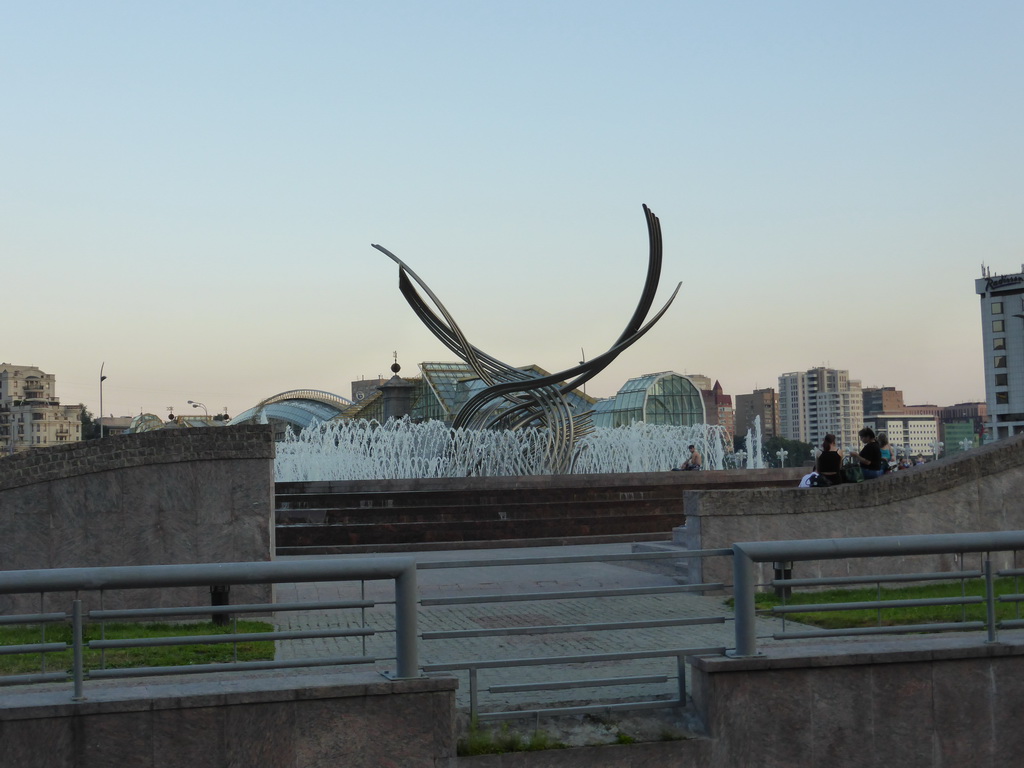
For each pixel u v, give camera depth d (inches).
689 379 2940.5
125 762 255.0
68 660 345.4
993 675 308.7
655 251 1179.3
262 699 264.1
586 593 293.0
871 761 298.7
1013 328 4970.5
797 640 336.2
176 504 483.8
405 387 2174.0
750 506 540.4
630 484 946.7
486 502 887.1
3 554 469.7
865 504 553.0
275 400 4311.0
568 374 1229.7
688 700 308.5
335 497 862.5
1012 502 573.6
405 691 273.4
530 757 283.6
